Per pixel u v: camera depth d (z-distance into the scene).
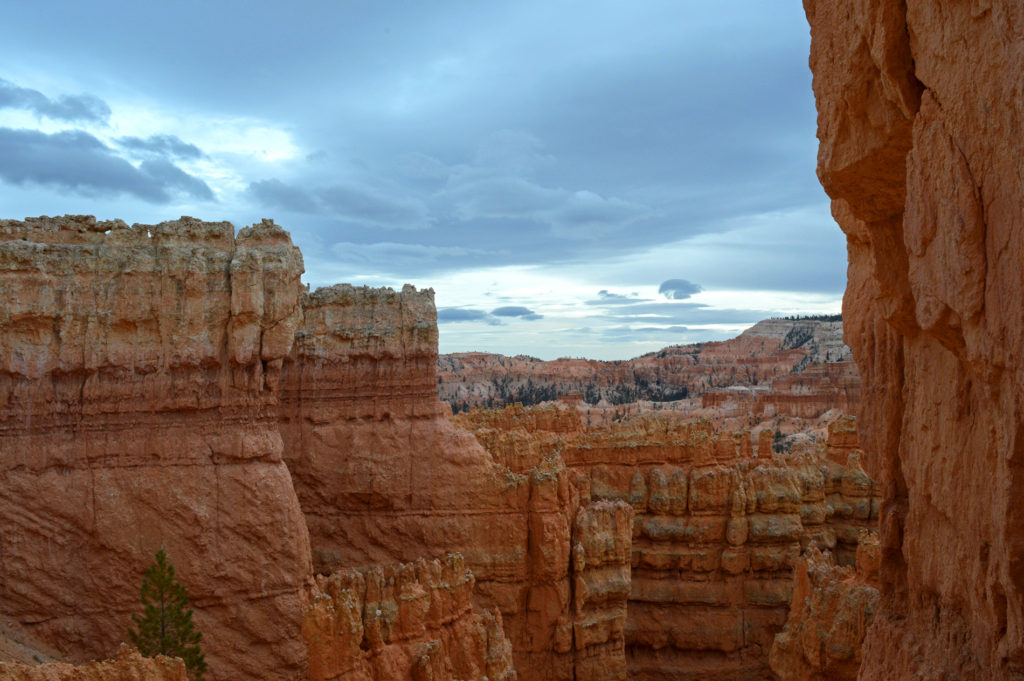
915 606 12.73
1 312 26.88
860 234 15.08
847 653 24.77
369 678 25.56
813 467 55.50
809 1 13.54
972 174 8.99
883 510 14.34
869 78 11.63
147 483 28.20
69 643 27.17
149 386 28.39
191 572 28.34
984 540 10.12
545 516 38.78
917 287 10.46
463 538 38.69
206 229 29.69
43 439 27.45
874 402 14.75
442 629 28.59
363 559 39.16
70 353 27.64
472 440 39.84
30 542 27.11
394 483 39.34
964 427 10.70
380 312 40.69
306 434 40.25
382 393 40.31
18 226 28.05
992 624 10.05
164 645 25.91
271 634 29.02
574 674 39.34
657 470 51.12
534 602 38.81
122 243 28.97
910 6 10.16
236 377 29.25
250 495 29.14
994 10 8.22
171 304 28.59
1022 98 7.71
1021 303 8.14
